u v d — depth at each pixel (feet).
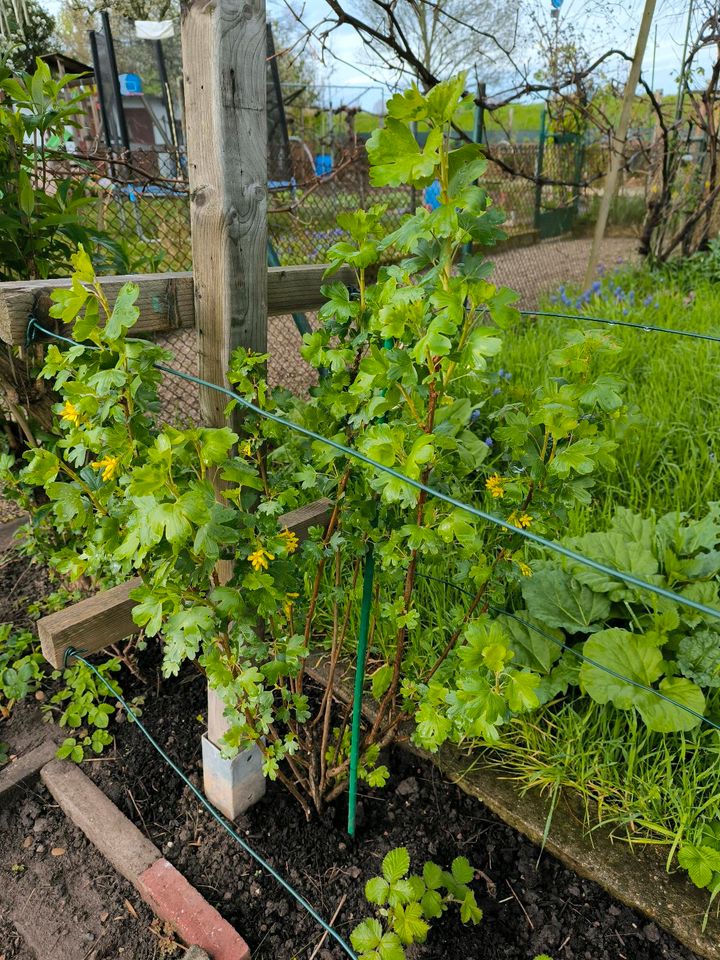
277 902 5.07
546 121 23.43
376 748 5.16
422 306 3.38
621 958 4.67
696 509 8.29
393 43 9.64
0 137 6.37
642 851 5.19
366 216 4.07
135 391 3.69
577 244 27.40
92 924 5.12
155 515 3.12
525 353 12.23
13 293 4.23
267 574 3.73
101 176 8.69
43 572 8.82
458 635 5.09
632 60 15.47
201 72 3.83
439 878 4.82
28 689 7.07
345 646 6.89
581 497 4.15
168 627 3.66
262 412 3.73
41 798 6.16
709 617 6.19
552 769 5.60
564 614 6.47
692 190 19.97
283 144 21.81
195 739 6.44
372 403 3.76
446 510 4.29
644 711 5.50
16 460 7.60
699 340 12.19
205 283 4.39
